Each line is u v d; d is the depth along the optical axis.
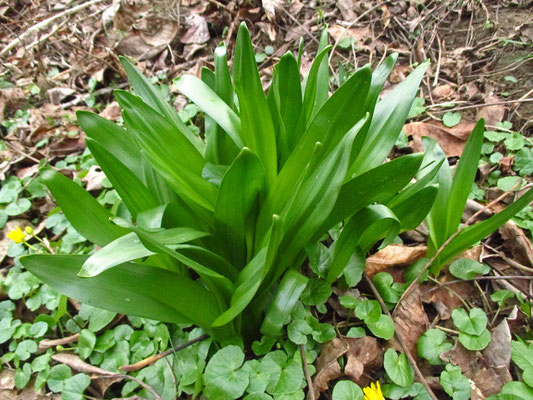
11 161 0.56
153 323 0.35
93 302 0.26
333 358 0.32
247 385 0.29
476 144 0.32
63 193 0.29
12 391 0.35
